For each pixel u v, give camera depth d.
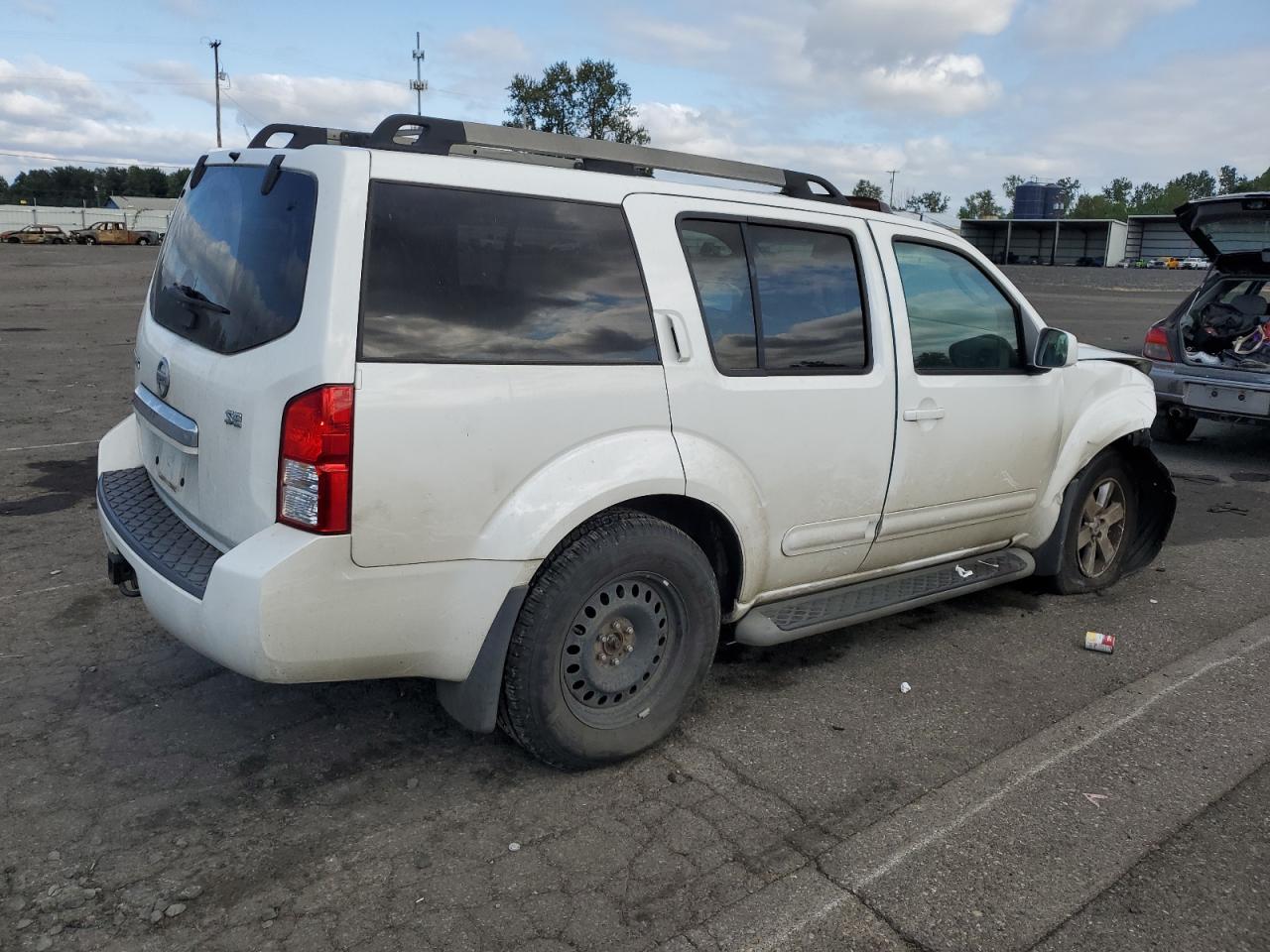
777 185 3.96
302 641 2.68
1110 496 5.16
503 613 2.93
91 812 2.97
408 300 2.76
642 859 2.80
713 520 3.49
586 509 3.00
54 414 9.20
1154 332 8.91
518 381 2.90
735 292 3.49
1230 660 4.29
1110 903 2.65
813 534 3.76
